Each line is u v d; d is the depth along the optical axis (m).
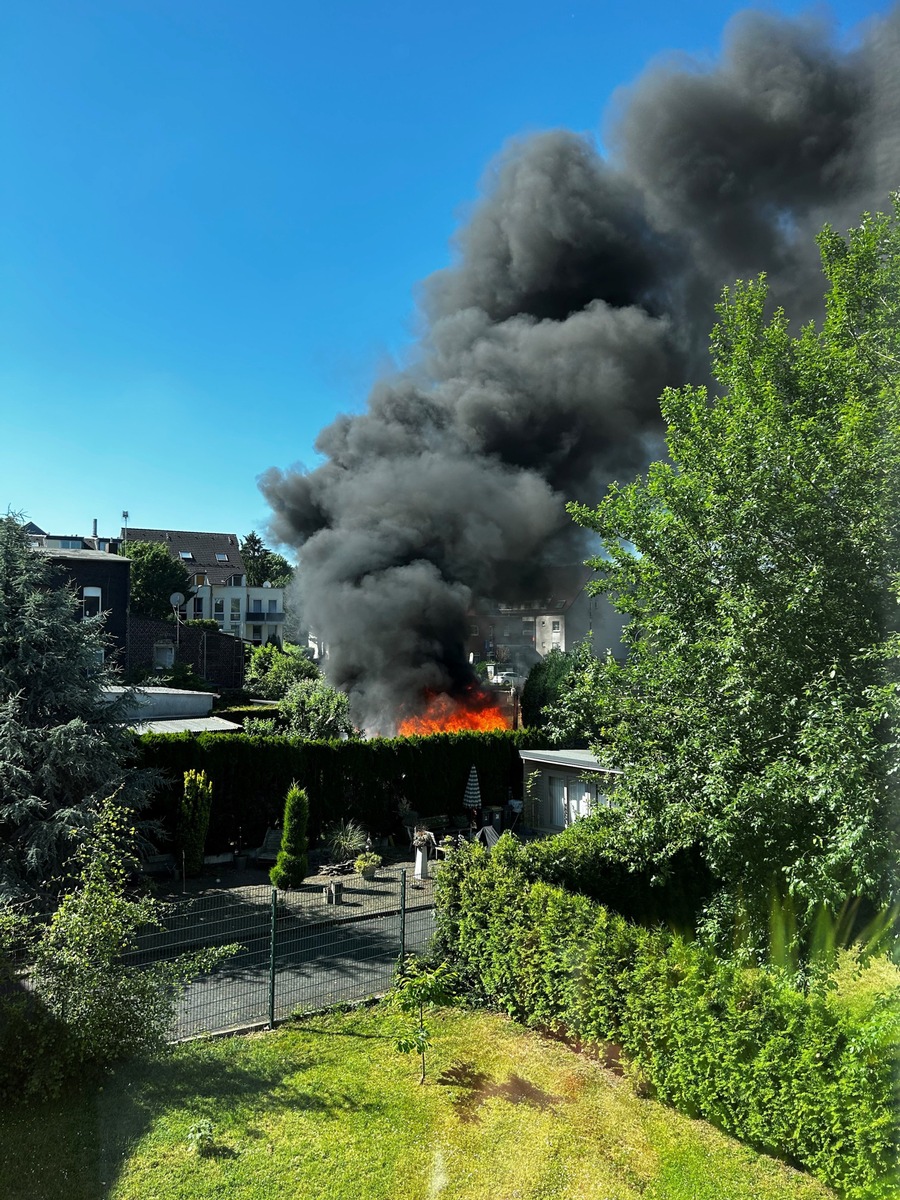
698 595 7.36
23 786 10.70
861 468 6.28
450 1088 6.57
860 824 5.41
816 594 6.22
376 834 16.77
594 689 8.09
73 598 12.30
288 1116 6.10
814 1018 5.60
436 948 9.10
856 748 5.46
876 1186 4.99
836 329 7.95
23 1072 6.26
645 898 10.38
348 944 10.34
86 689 11.96
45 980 6.44
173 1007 8.16
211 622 44.69
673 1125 6.00
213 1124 5.96
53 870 10.27
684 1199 5.10
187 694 21.20
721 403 8.42
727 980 6.15
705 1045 5.98
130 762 13.72
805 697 6.21
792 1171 5.42
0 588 11.61
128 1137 5.79
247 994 8.59
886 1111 5.02
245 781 15.09
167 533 67.06
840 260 8.41
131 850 11.81
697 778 6.96
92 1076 6.57
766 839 6.45
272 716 26.14
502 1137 5.82
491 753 18.38
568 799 17.34
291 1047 7.33
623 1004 6.80
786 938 6.64
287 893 12.87
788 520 6.54
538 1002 7.71
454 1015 8.19
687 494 7.49
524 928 8.00
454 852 9.51
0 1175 5.33
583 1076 6.79
